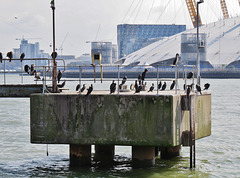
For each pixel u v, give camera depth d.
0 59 25.34
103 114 21.55
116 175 22.64
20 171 24.17
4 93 24.19
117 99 21.36
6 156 28.08
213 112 55.28
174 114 20.94
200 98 24.19
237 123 43.62
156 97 20.84
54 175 23.14
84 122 21.78
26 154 28.67
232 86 133.62
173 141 20.89
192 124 22.78
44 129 22.16
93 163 24.84
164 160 26.05
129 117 21.23
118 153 28.11
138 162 22.72
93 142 21.73
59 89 24.66
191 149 24.28
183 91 25.89
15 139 34.12
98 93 22.50
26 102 75.88
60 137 22.06
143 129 21.09
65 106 21.94
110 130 21.50
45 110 22.11
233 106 64.00
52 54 24.62
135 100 21.12
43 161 26.52
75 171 23.34
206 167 24.88
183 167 24.61
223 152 29.17
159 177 22.50
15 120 46.66
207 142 32.66
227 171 24.25
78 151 23.31
